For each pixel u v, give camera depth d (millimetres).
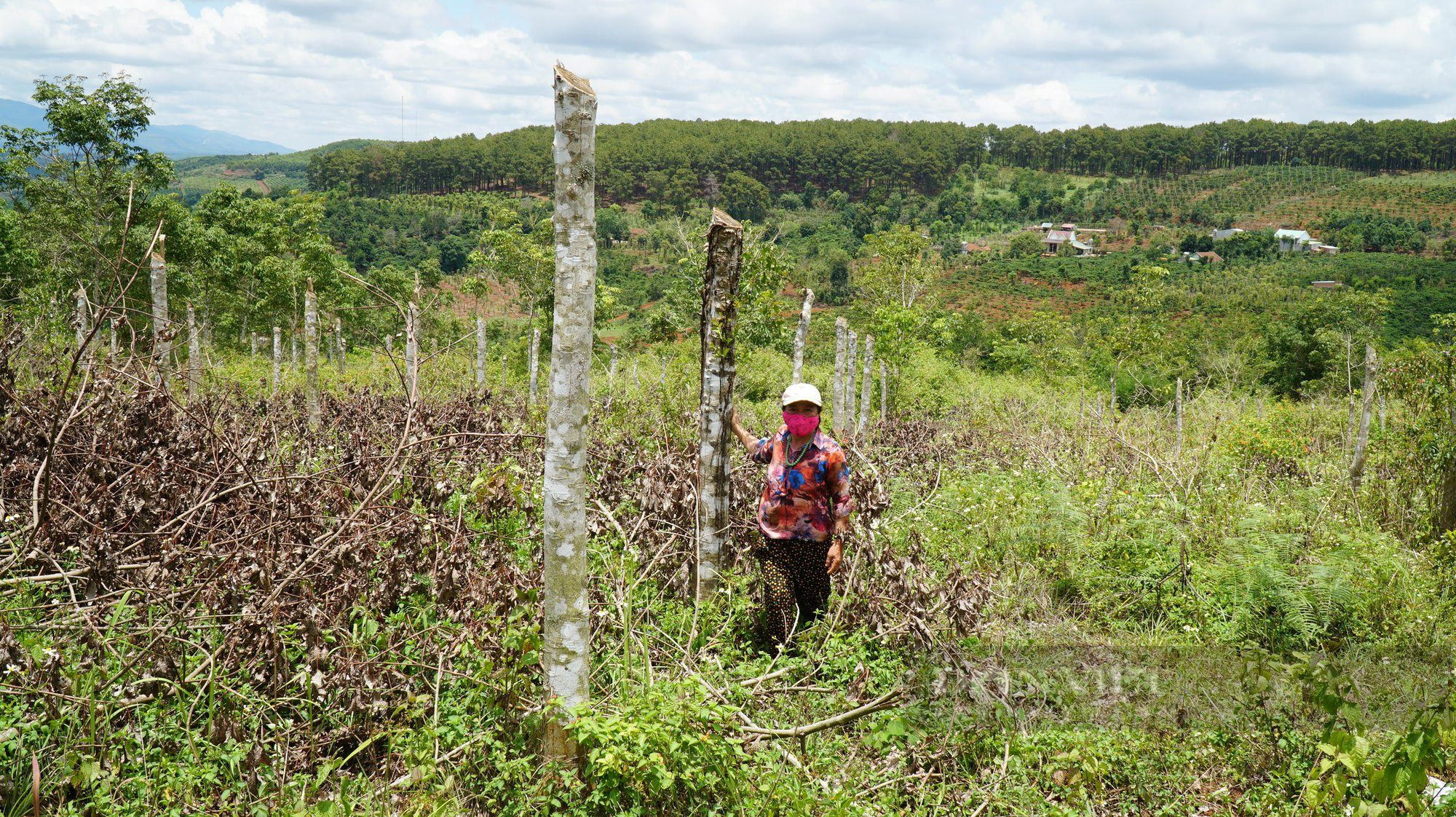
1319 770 2979
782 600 4410
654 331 25188
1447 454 7352
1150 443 11391
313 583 3939
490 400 10375
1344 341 39938
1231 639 4828
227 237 36719
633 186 185375
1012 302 120375
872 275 35438
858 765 3412
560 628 3193
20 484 4625
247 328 37344
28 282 24625
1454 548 6051
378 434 7242
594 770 2951
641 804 3000
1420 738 2533
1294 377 44406
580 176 3035
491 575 3730
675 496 5098
